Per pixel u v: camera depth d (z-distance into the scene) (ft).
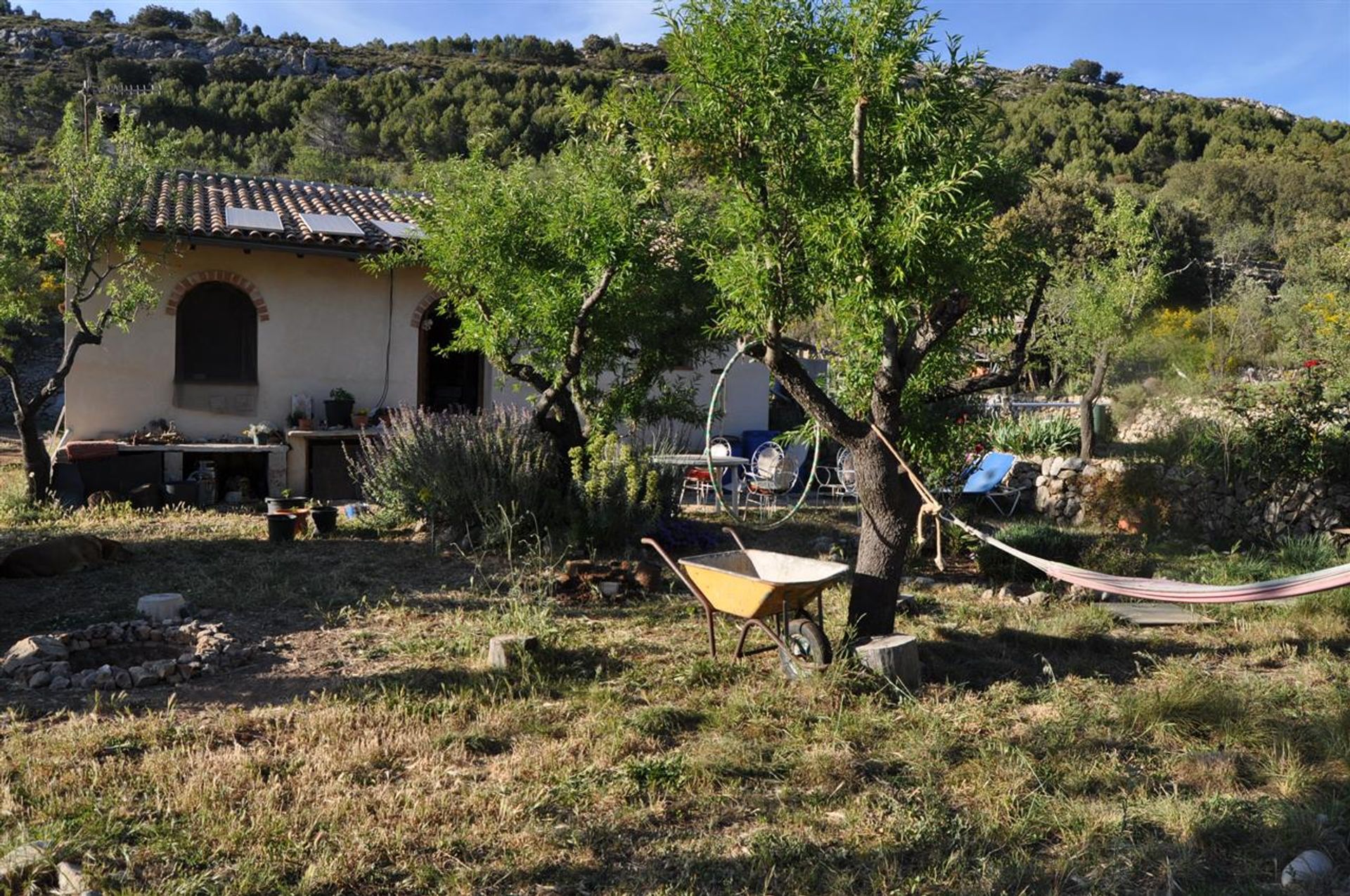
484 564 32.01
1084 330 48.11
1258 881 12.92
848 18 20.25
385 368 49.88
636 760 16.33
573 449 35.27
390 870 12.66
